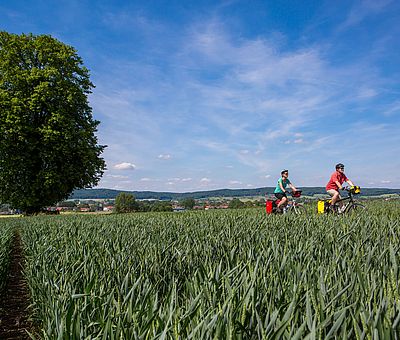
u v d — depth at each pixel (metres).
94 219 16.78
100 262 4.55
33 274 5.97
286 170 14.73
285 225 8.38
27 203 35.94
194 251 5.12
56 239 8.03
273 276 2.96
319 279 2.61
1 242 9.11
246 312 2.16
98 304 2.72
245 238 6.43
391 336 1.76
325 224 8.16
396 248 4.07
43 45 39.28
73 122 37.66
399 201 23.59
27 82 37.06
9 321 5.57
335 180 13.28
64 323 2.47
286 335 1.87
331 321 2.03
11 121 34.75
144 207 58.41
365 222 7.62
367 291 2.47
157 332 2.06
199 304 2.15
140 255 4.98
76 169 37.62
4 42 39.25
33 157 36.53
